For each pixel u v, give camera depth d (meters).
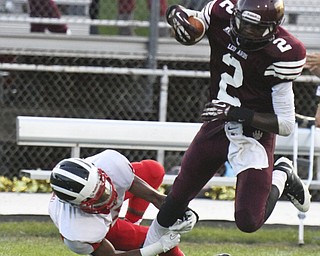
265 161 19.28
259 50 18.42
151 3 34.97
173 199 19.77
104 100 36.69
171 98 36.81
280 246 26.12
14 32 36.06
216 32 18.94
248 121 18.70
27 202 29.47
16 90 36.34
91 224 18.98
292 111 18.89
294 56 18.39
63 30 36.88
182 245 25.78
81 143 28.14
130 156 35.62
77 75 36.66
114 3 36.81
